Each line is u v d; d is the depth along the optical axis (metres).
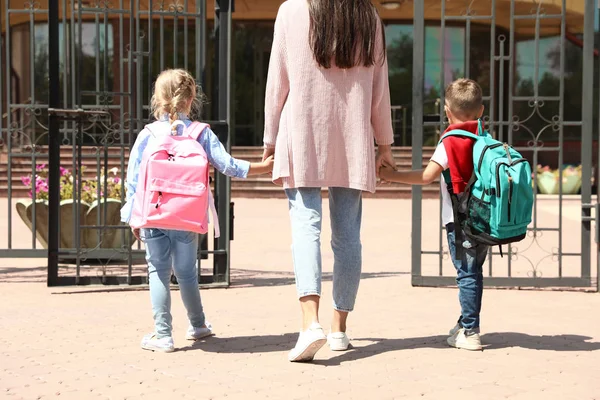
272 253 11.12
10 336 5.67
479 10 25.77
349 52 4.89
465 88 5.39
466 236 5.20
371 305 7.00
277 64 5.03
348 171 5.00
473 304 5.28
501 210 5.04
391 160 5.33
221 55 7.97
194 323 5.55
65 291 7.55
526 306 7.00
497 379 4.59
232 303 7.07
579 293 7.71
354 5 4.93
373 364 4.91
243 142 29.41
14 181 23.16
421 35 7.92
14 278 8.50
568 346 5.43
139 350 5.27
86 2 22.50
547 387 4.44
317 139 4.95
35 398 4.21
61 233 9.66
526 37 27.52
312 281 4.88
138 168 5.27
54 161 7.76
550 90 27.70
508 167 5.06
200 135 5.34
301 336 4.85
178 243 5.31
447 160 5.23
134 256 9.16
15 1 25.41
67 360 5.01
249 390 4.35
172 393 4.30
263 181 23.23
